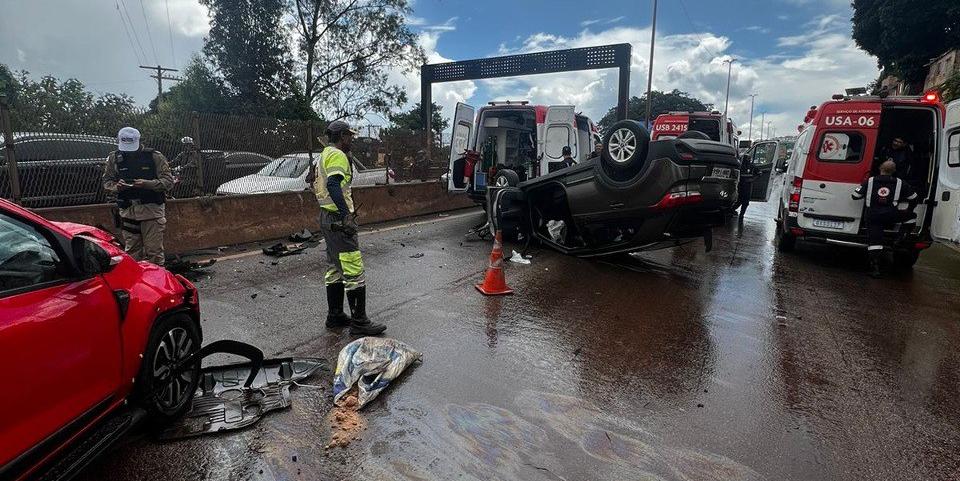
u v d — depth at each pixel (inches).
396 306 212.8
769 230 475.2
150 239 227.9
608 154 274.2
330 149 175.6
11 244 89.7
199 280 244.7
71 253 99.1
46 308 89.5
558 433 123.6
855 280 286.2
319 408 132.0
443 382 147.0
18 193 246.1
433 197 514.6
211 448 114.5
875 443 123.2
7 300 84.2
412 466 110.1
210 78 864.3
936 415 137.2
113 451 112.4
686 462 113.7
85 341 96.1
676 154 246.1
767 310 225.6
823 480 109.1
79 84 272.8
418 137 522.3
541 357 165.9
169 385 121.5
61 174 260.5
